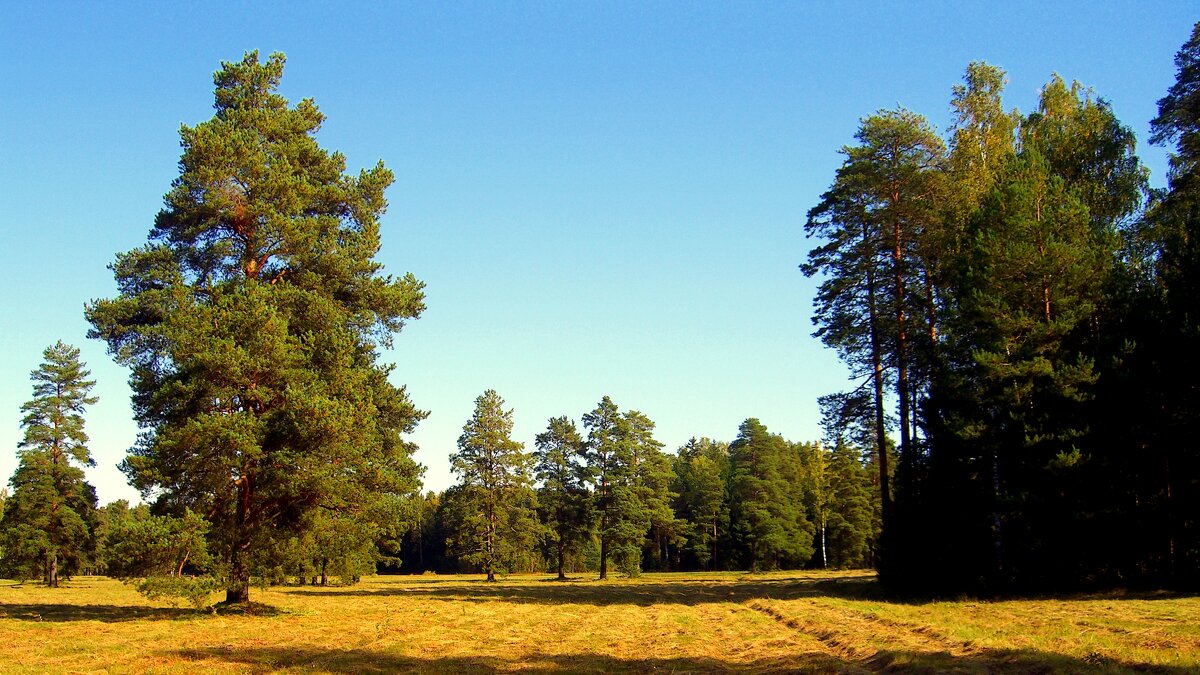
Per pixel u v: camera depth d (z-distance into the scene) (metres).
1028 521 26.05
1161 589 24.58
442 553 103.50
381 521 27.12
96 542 63.22
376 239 29.44
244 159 26.41
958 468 28.22
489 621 25.80
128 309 25.39
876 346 33.19
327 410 23.95
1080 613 19.83
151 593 23.27
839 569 81.31
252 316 24.52
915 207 32.09
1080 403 25.62
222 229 27.36
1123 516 24.95
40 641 19.58
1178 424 25.06
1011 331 26.48
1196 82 29.75
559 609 31.28
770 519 82.00
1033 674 12.20
